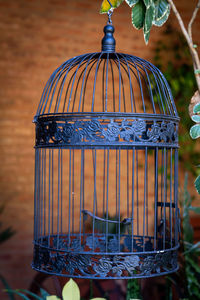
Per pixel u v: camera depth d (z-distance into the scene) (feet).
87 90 15.44
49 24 15.48
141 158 16.05
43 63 15.49
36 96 15.48
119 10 15.93
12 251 14.93
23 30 15.28
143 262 5.84
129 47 16.06
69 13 15.62
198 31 16.22
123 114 5.85
